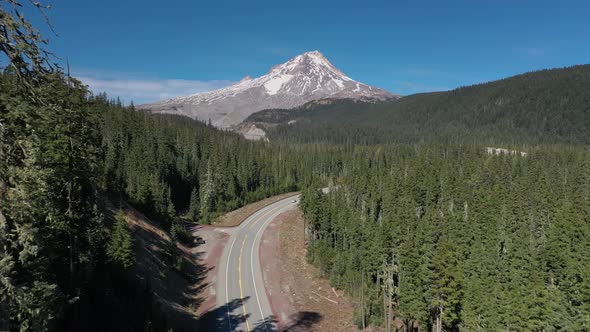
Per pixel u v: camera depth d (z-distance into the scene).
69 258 26.91
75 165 23.86
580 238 62.62
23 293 12.09
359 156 178.75
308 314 51.50
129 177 80.75
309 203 84.75
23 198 12.62
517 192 103.31
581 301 44.50
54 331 23.20
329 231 80.75
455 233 68.94
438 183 113.19
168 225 77.00
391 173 136.38
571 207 77.31
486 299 44.78
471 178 127.06
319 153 186.75
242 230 89.75
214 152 128.38
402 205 96.25
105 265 36.97
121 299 33.22
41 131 13.12
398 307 52.41
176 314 43.88
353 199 104.69
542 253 58.09
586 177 122.12
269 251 75.69
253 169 139.62
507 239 71.56
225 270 63.84
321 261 68.88
